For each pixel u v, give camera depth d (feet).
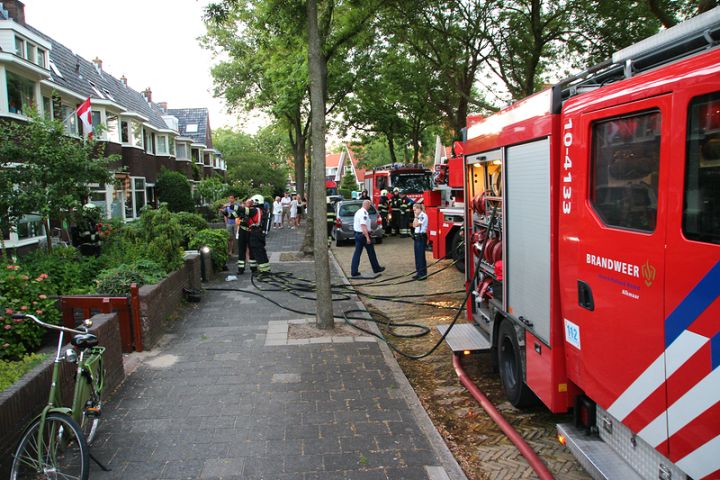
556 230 12.64
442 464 12.76
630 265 9.64
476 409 16.65
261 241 40.32
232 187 111.14
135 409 16.03
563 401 12.63
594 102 10.82
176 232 30.01
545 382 13.11
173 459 13.08
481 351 18.88
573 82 12.96
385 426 14.76
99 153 35.22
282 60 61.11
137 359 20.71
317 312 24.88
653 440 9.16
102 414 15.67
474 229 21.47
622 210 10.03
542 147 13.14
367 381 18.16
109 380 17.08
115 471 12.55
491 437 14.75
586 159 11.10
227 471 12.51
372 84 74.84
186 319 27.12
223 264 43.47
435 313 28.96
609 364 10.42
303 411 15.79
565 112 12.06
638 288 9.43
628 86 9.82
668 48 9.75
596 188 10.92
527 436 14.65
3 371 13.71
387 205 71.26
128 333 21.49
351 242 64.95
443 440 14.14
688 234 8.21
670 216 8.58
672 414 8.63
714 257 7.61
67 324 21.88
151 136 103.60
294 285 36.42
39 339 21.01
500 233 18.61
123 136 85.25
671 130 8.60
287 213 102.53
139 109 102.27
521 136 14.37
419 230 38.19
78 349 13.28
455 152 36.99
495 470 12.98
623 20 45.91
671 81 8.61
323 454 13.25
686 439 8.31
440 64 52.44
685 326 8.22
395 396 16.85
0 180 29.55
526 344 14.51
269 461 12.95
